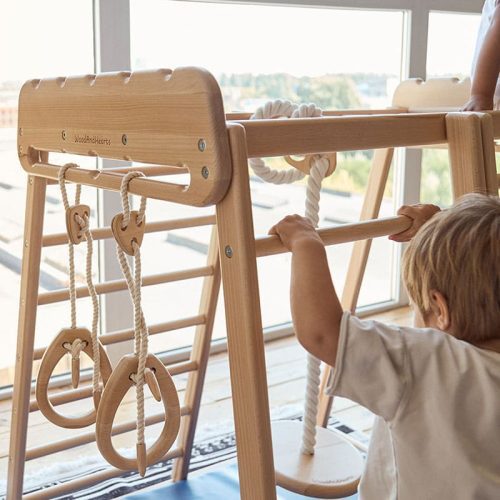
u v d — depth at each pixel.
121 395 1.14
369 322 0.89
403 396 0.86
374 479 1.00
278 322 2.79
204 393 2.32
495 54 1.28
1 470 1.88
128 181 1.07
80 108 1.16
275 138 0.92
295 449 1.32
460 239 0.90
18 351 1.54
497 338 0.91
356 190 2.91
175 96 0.93
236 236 0.89
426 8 2.70
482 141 1.06
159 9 2.24
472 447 0.85
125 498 1.74
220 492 1.78
